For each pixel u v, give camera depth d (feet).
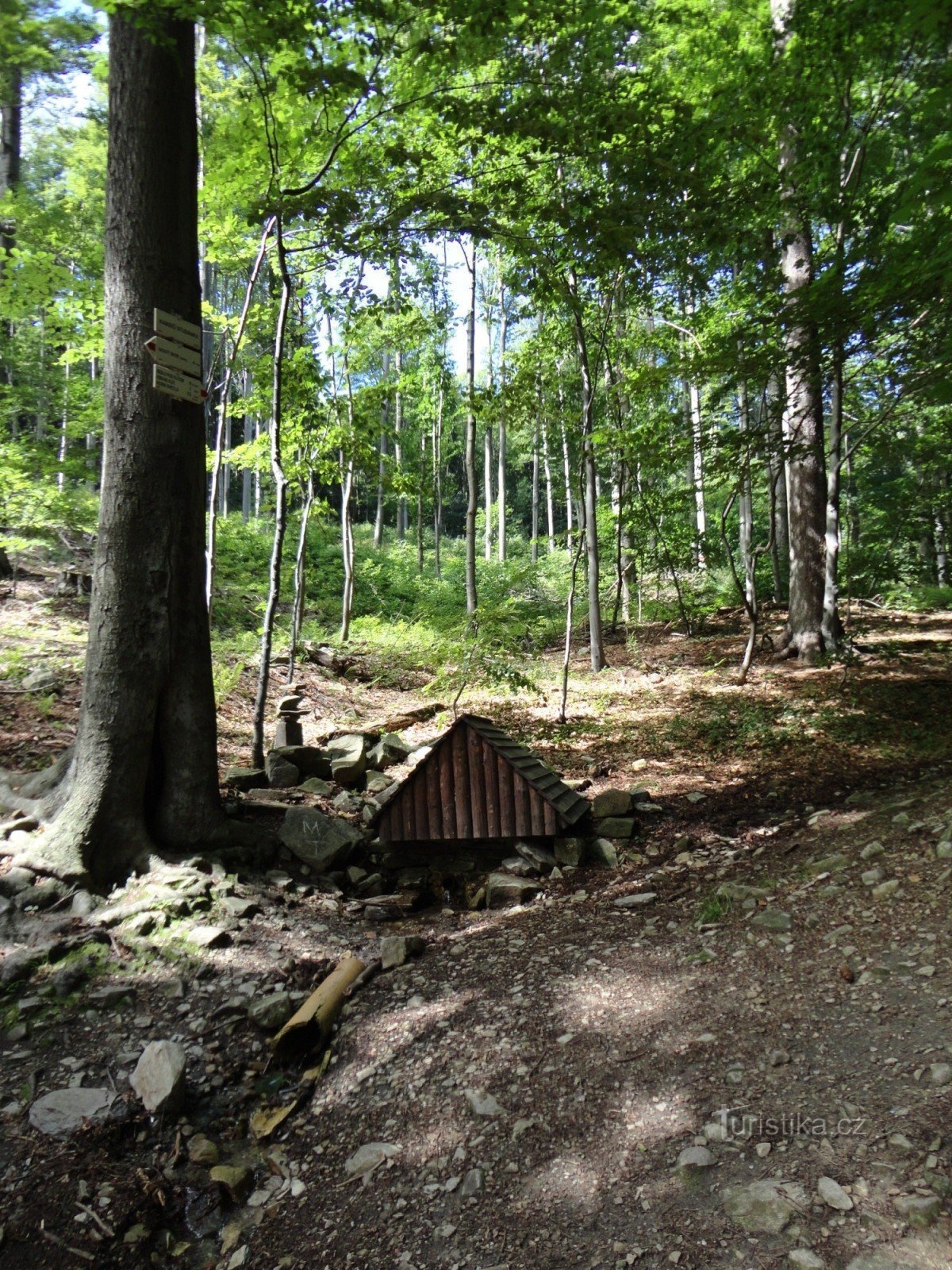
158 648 17.19
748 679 36.63
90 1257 9.11
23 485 35.63
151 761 17.17
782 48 27.99
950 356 19.80
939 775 21.40
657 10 26.91
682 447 32.71
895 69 26.30
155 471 17.38
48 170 48.01
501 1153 9.68
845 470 52.60
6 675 26.50
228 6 15.69
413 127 26.00
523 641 48.44
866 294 22.00
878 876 14.10
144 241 17.29
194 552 17.99
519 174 24.43
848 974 11.46
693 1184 8.46
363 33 17.87
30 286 30.94
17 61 21.83
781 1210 7.78
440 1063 11.63
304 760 24.31
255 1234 9.49
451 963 14.73
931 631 43.52
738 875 16.78
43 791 17.52
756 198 23.93
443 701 36.60
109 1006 12.88
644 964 13.34
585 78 20.76
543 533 142.00
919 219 19.71
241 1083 11.95
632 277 25.85
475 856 19.90
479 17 17.63
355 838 19.49
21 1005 12.57
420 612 59.52
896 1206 7.47
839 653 37.50
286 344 35.73
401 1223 9.08
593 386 38.70
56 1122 10.62
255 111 23.88
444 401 90.12
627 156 21.61
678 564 52.34
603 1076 10.54
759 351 27.07
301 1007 13.00
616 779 26.07
